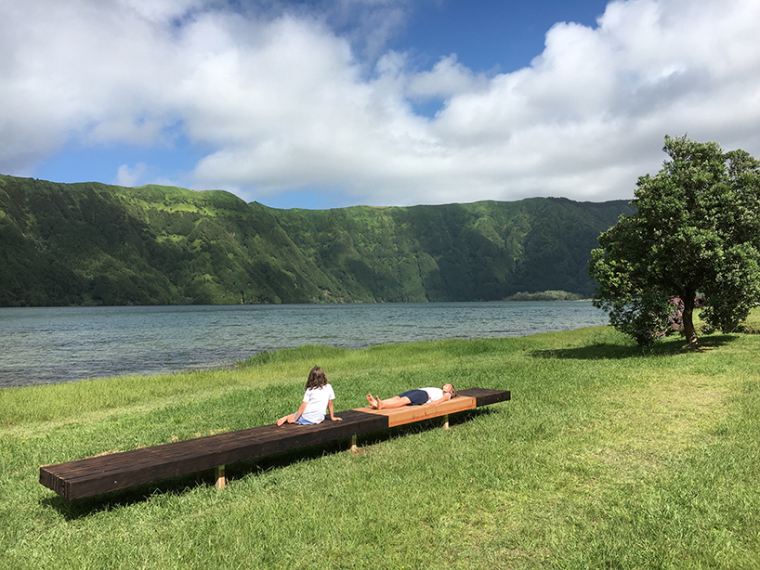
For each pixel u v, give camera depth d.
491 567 3.80
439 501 5.07
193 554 4.12
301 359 26.59
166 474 5.19
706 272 18.05
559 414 8.79
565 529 4.36
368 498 5.23
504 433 7.67
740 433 6.94
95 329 66.81
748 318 25.27
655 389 10.77
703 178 18.05
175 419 10.38
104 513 5.25
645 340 19.72
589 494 5.18
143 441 8.52
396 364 21.53
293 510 4.95
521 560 3.90
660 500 4.84
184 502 5.46
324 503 5.14
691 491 4.96
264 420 9.77
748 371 12.34
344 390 13.12
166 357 33.44
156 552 4.17
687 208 18.75
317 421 7.06
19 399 14.27
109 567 3.94
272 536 4.36
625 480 5.46
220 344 43.22
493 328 60.44
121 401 14.49
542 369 14.92
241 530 4.54
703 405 8.99
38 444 8.71
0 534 4.69
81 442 8.71
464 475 5.84
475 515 4.77
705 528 4.19
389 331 56.66
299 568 3.86
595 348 22.50
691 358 15.27
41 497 5.85
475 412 9.73
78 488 4.58
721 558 3.67
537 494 5.23
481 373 14.80
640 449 6.57
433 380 13.95
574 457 6.35
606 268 19.14
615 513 4.59
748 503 4.59
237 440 6.12
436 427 8.77
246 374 20.30
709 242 16.72
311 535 4.41
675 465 5.82
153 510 5.28
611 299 19.61
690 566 3.60
